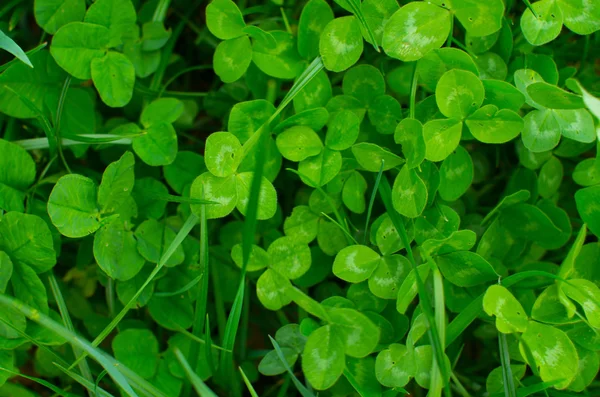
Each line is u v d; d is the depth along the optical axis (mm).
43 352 498
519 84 475
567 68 499
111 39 483
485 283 480
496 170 521
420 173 477
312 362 463
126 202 476
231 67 483
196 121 528
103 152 505
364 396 467
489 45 486
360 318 459
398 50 468
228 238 502
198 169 493
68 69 478
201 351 489
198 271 488
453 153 476
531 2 504
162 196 476
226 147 466
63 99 489
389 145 490
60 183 461
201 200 467
